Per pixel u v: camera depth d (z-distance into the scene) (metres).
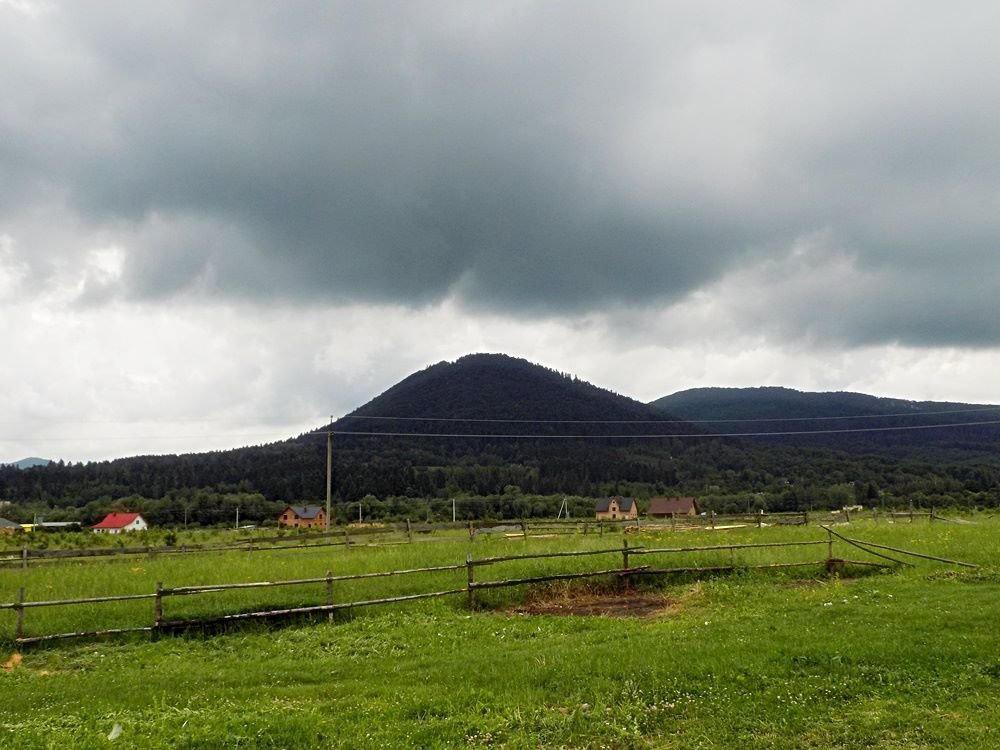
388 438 157.25
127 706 10.59
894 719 8.94
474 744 8.80
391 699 10.66
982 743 8.05
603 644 14.00
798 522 46.47
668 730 9.08
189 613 16.88
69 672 13.64
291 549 37.59
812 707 9.52
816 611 15.91
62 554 31.73
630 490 115.19
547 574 21.31
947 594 17.17
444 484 121.38
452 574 21.28
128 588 19.61
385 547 32.75
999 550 23.89
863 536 29.78
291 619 17.17
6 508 96.75
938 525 36.75
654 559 23.06
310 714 9.79
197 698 11.10
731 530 40.25
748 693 10.16
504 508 100.50
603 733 9.03
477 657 13.30
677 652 12.36
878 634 12.97
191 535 59.31
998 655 11.24
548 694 10.52
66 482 111.25
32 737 8.58
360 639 15.52
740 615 16.38
